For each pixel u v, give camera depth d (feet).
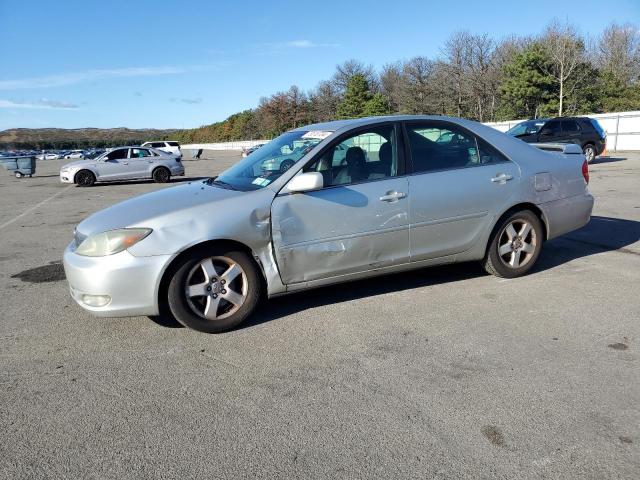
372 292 16.31
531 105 142.41
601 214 28.76
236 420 9.61
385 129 15.30
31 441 9.17
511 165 16.60
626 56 167.12
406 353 12.06
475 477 7.88
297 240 13.94
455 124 16.26
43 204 46.78
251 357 12.18
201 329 13.39
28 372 11.82
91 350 12.90
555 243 22.43
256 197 13.70
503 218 16.67
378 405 9.93
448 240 15.79
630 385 10.33
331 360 11.86
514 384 10.50
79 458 8.66
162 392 10.72
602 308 14.40
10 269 21.71
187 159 159.63
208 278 13.32
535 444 8.61
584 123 63.05
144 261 12.69
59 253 24.66
